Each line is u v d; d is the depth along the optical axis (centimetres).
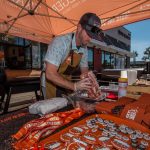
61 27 431
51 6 332
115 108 99
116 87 174
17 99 520
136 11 287
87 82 134
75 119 94
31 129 77
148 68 325
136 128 81
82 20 147
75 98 126
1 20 369
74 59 167
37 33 467
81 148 63
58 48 152
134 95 130
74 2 302
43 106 105
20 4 307
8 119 100
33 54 873
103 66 1442
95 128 78
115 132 75
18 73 497
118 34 1888
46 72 151
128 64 1906
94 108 107
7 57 743
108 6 298
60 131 75
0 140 74
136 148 64
